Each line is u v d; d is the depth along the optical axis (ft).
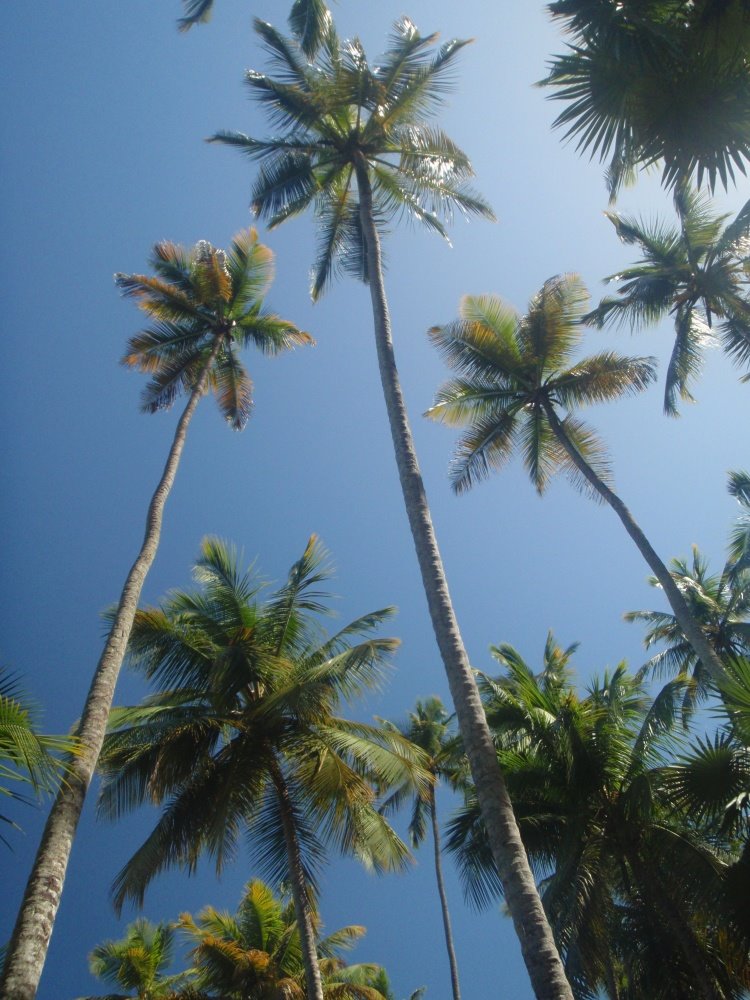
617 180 41.50
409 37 61.11
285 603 62.28
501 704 60.44
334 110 60.18
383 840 53.93
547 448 74.79
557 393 74.02
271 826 57.36
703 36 32.01
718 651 90.33
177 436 58.59
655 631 97.50
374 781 58.18
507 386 74.38
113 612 49.65
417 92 60.08
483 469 73.97
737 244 65.92
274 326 71.72
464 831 58.13
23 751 20.72
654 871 55.01
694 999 56.24
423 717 105.91
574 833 54.90
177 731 54.70
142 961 91.66
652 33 30.81
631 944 61.46
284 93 58.75
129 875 50.37
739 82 32.60
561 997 24.93
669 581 59.26
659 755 58.13
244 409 74.13
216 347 69.41
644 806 51.83
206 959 79.51
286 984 69.87
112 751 52.26
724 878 43.68
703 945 55.52
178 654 58.03
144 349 69.56
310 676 54.03
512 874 28.50
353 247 65.41
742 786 38.81
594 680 65.82
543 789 57.72
